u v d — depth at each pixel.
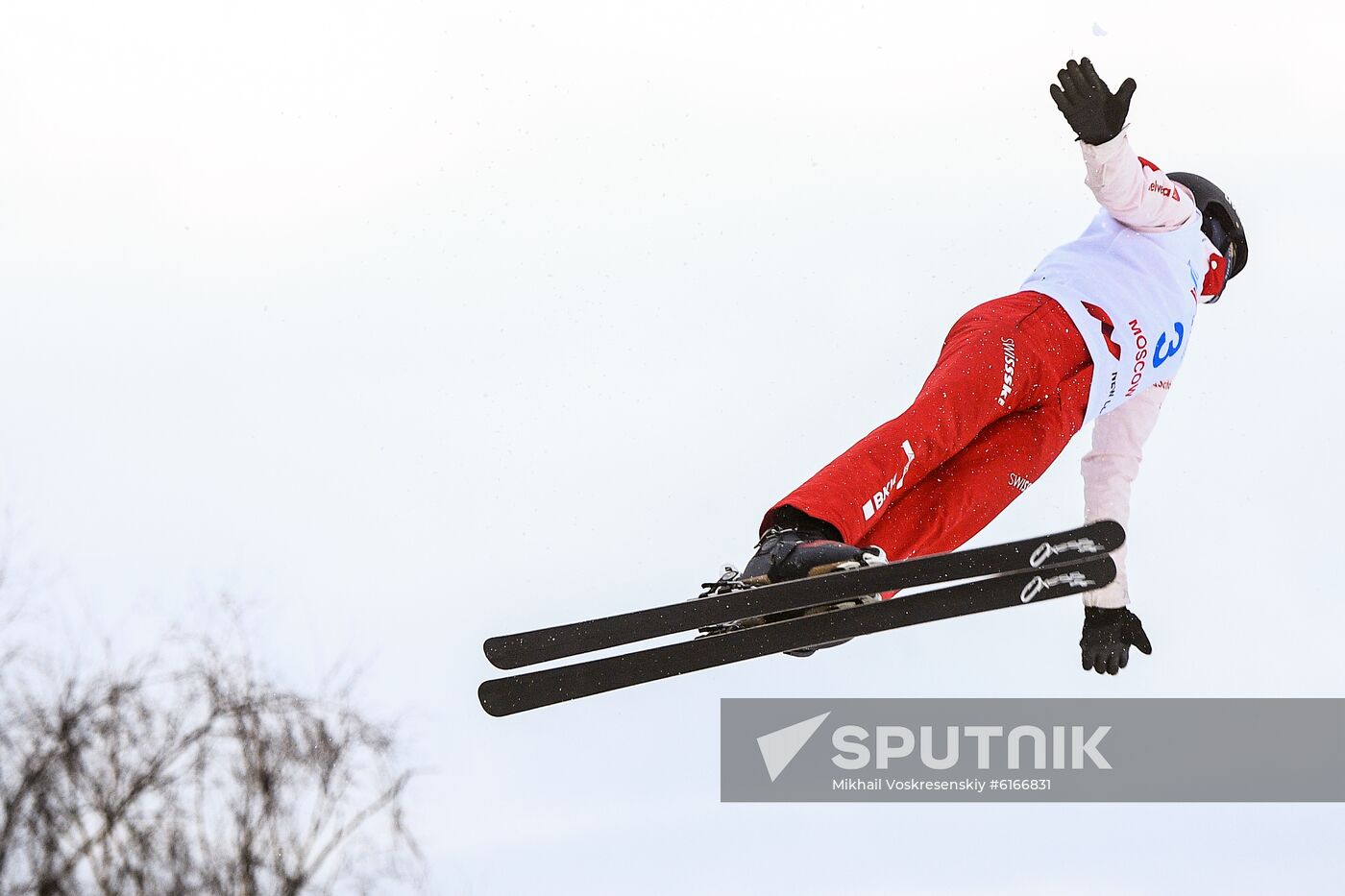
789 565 10.73
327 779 13.84
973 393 12.39
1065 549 10.97
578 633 10.93
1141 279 13.97
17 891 12.41
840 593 10.41
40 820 12.66
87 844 12.70
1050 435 13.17
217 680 13.99
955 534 12.73
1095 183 13.48
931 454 12.01
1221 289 15.30
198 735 13.58
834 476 11.45
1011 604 10.90
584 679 10.86
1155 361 14.01
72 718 13.17
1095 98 12.90
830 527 11.20
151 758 13.27
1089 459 14.73
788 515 11.38
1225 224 15.38
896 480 11.71
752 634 10.77
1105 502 14.54
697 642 10.79
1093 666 14.71
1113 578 11.18
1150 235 14.25
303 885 13.22
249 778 13.52
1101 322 13.48
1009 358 12.72
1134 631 14.73
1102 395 13.57
